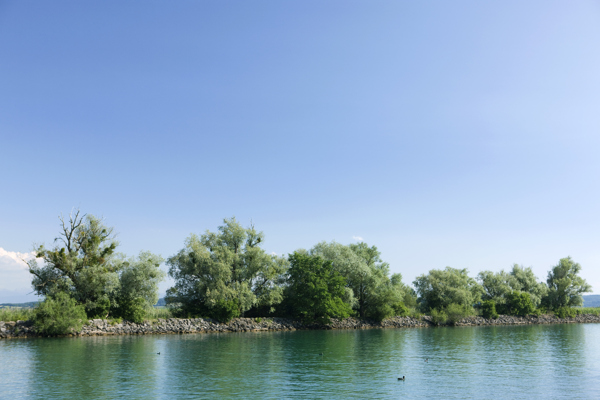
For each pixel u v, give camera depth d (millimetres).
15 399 24438
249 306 85000
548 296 155875
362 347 54562
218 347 52031
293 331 86062
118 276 70125
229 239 88875
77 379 30188
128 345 52469
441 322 118188
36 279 65062
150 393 26078
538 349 54156
